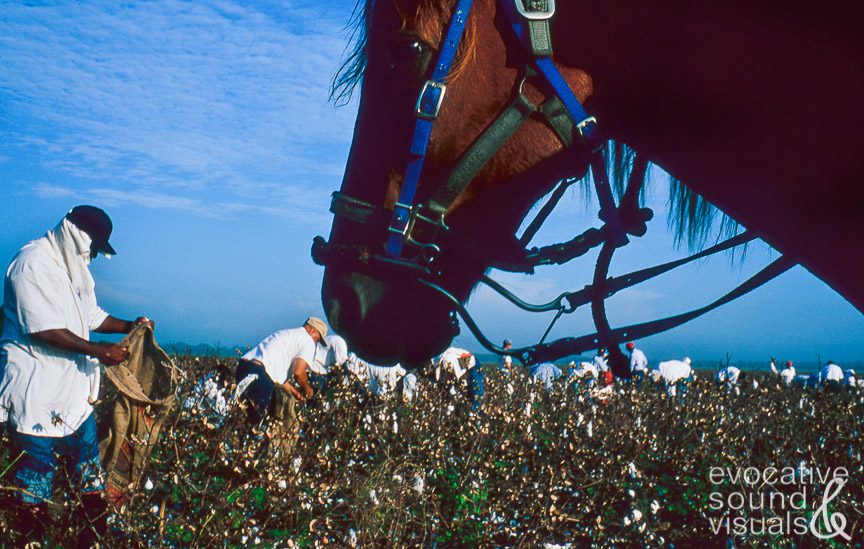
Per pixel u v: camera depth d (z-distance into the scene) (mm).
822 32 2438
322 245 2762
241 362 7395
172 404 4551
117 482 4211
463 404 7930
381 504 4574
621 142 2811
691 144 2678
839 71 2441
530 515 5156
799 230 2619
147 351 4527
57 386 4207
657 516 5684
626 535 5031
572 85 2621
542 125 2598
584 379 8930
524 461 6199
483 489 5520
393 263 2639
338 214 2711
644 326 2896
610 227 2646
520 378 9703
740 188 2654
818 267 2635
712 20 2510
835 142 2488
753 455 6965
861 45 2414
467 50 2572
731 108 2576
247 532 4035
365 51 2855
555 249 2750
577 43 2596
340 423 6621
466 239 2678
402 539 4543
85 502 4113
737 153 2627
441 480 5832
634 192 2852
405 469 5730
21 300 4191
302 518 4508
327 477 5023
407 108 2648
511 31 2564
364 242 2707
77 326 4375
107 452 4359
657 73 2596
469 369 8961
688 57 2557
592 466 6047
